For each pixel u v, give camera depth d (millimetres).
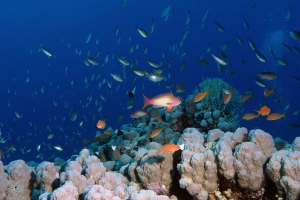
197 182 3270
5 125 48875
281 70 44812
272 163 2840
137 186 3945
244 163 2965
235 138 3719
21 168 4191
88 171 3814
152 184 3807
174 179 3828
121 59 8547
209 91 7770
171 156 3768
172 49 11531
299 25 58188
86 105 14203
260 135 3348
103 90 55500
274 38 55719
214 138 4199
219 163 3156
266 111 5422
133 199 2658
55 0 82750
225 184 3229
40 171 4312
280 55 45531
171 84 8109
